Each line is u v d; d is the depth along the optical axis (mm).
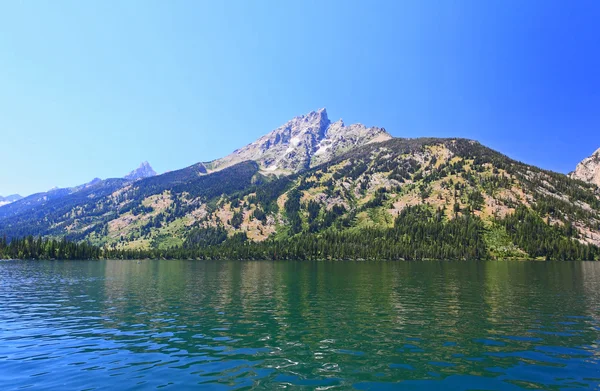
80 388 23625
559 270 147125
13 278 111500
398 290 78125
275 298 66500
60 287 86875
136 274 131625
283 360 29484
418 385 24078
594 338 36344
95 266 186375
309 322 44594
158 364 28438
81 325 43344
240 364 28469
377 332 39125
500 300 62719
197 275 127000
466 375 25938
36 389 23516
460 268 162500
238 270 157500
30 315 50031
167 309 54750
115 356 30594
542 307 55156
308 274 129250
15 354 31172
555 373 26266
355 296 68625
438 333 38469
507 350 32125
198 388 23484
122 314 50594
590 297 66438
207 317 48188
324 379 25172
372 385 24109
